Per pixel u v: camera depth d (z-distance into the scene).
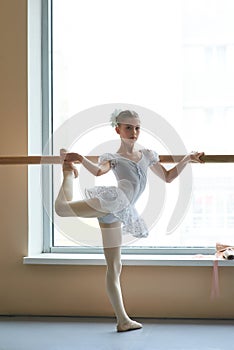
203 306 3.41
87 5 3.70
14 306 3.53
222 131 3.64
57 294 3.51
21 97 3.51
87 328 3.24
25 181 3.52
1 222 3.54
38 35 3.64
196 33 3.64
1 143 3.53
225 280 3.39
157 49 3.66
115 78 3.70
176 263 3.38
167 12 3.65
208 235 3.64
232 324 3.29
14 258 3.53
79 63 3.71
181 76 3.66
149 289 3.44
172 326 3.26
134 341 2.98
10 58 3.51
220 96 3.64
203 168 3.65
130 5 3.68
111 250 3.18
